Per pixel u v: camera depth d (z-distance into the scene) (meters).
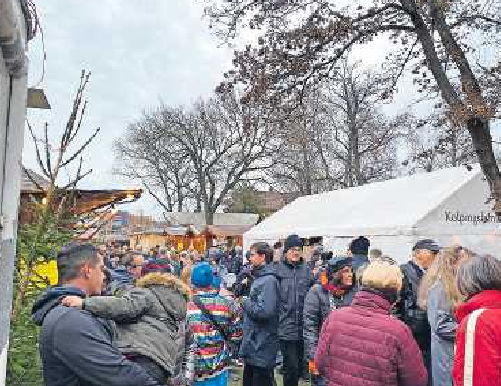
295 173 48.88
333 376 3.74
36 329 4.81
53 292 3.13
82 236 5.89
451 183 14.66
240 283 11.00
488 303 3.00
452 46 13.99
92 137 5.34
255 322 6.73
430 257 6.50
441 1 13.36
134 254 9.05
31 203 5.37
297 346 7.84
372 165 43.78
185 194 58.25
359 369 3.61
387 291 3.79
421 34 14.57
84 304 3.06
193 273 5.60
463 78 13.85
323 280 6.79
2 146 3.12
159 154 57.72
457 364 2.91
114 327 3.23
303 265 7.99
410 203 15.23
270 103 15.40
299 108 15.99
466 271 3.15
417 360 3.59
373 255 7.98
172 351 3.41
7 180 3.39
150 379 3.03
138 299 3.38
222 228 50.09
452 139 14.93
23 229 5.02
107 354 2.92
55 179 5.20
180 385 3.96
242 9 15.11
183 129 56.06
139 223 55.09
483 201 14.38
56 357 2.92
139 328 3.34
